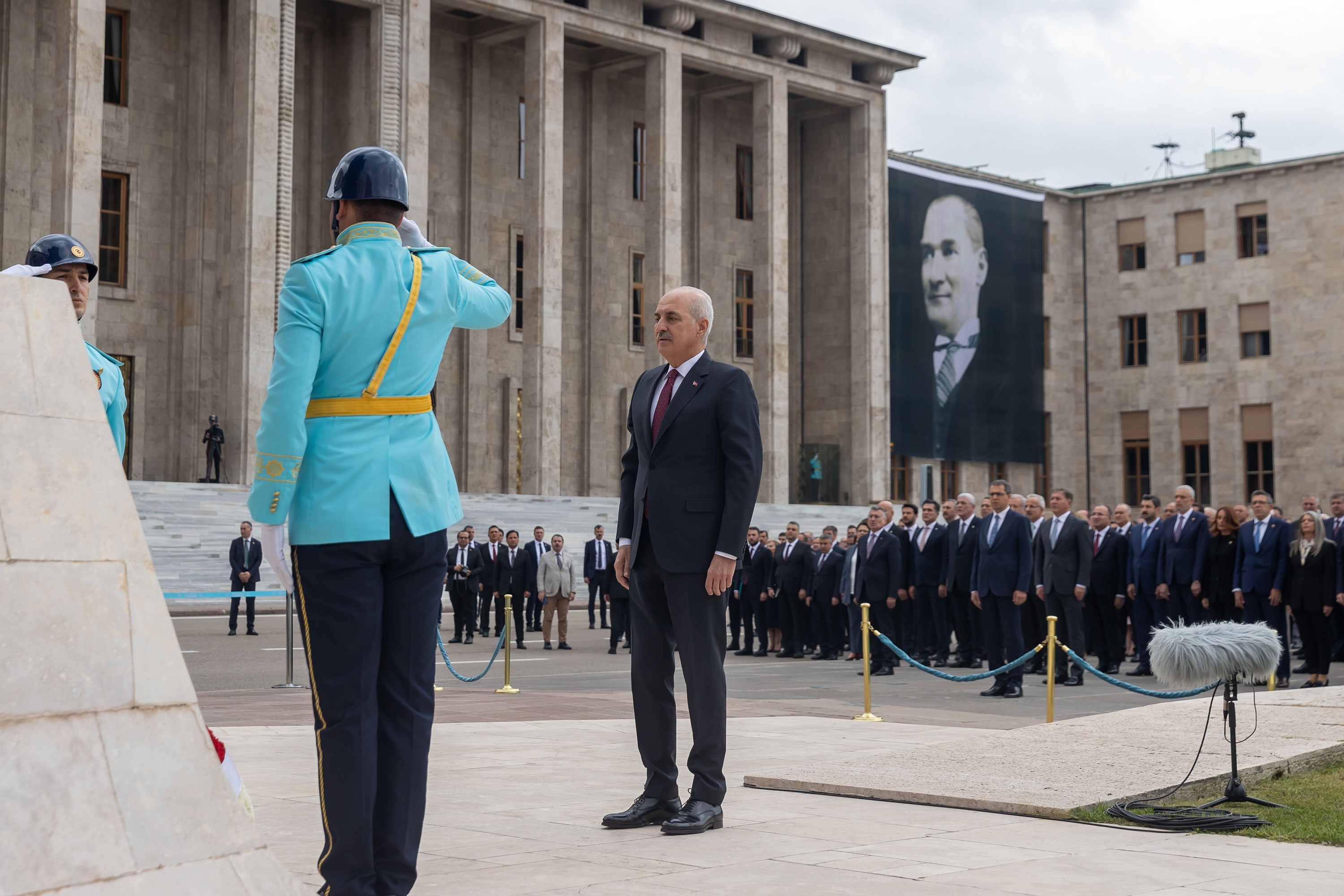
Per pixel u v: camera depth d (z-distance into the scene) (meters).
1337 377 53.31
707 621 6.26
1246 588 17.22
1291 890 4.90
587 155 48.75
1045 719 12.61
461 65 45.59
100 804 2.73
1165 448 57.25
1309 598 16.53
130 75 38.88
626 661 20.89
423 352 4.65
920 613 20.42
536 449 42.34
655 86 45.69
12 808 2.62
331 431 4.49
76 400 2.98
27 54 37.03
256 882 2.92
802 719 11.99
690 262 51.19
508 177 46.53
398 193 4.71
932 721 12.21
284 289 4.45
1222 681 7.27
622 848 5.64
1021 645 15.45
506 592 24.31
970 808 6.71
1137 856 5.55
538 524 39.41
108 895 2.68
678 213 45.62
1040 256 57.16
